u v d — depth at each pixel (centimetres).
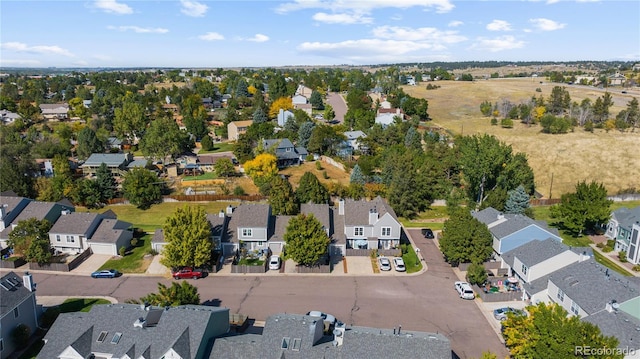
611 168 10950
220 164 9894
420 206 8588
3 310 3953
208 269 5734
